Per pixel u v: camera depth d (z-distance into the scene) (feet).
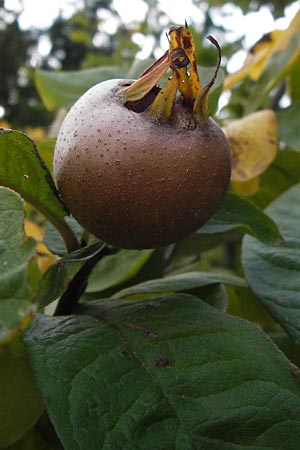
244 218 0.69
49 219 0.64
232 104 1.41
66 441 0.51
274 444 0.53
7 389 0.59
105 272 0.84
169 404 0.54
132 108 0.57
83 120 0.57
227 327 0.60
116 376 0.55
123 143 0.55
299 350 0.75
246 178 1.03
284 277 0.71
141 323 0.61
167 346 0.58
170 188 0.56
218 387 0.56
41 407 0.60
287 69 1.24
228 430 0.54
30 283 0.45
